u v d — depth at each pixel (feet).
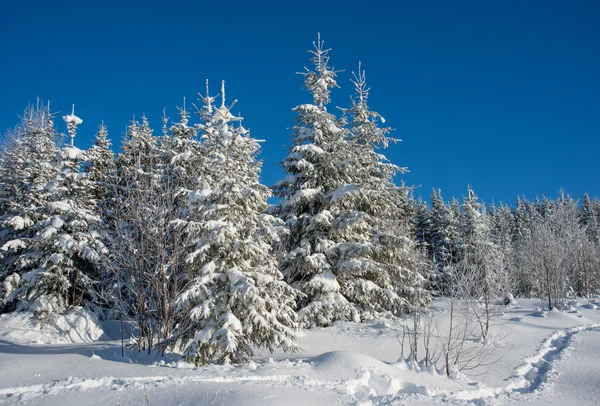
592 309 79.87
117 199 46.91
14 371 29.99
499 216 183.73
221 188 36.96
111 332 65.92
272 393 23.84
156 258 40.16
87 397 23.43
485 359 40.86
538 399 29.27
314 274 55.88
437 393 28.50
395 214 70.54
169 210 41.39
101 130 81.35
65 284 62.69
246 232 37.24
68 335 59.82
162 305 39.52
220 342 32.22
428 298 62.59
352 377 29.04
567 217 133.49
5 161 83.20
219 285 35.17
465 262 47.03
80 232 62.69
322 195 58.08
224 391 23.86
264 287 35.83
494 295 53.52
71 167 69.31
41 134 83.10
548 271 84.64
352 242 57.00
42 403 22.52
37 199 71.56
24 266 65.77
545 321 63.77
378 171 65.72
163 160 70.74
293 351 36.24
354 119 69.31
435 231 128.16
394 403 25.18
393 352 41.93
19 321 60.08
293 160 61.36
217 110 41.98
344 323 55.06
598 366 38.73
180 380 26.55
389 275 60.39
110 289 53.83
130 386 25.32
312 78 62.59
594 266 114.93
